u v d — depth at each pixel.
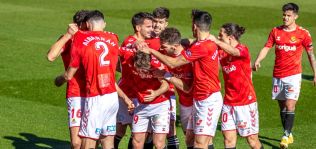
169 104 27.59
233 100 27.56
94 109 25.30
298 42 32.53
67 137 32.09
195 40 26.67
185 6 74.38
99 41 25.20
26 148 30.17
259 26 65.06
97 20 25.62
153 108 27.22
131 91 27.53
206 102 26.00
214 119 26.19
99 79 25.16
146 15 27.45
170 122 28.62
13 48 50.84
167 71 26.94
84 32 25.41
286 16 32.59
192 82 27.27
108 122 25.78
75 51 25.05
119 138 29.03
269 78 45.09
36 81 42.06
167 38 26.05
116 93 25.73
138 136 27.75
